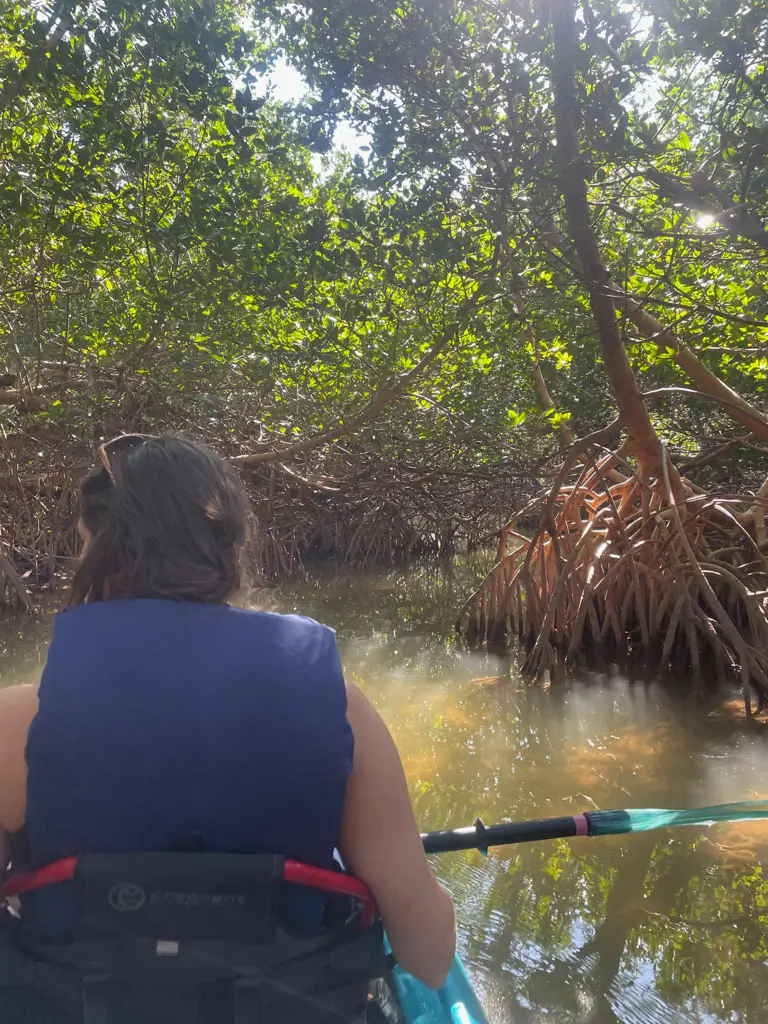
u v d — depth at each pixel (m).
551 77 4.64
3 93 6.02
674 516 6.23
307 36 5.27
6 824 1.17
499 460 10.53
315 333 7.33
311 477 11.73
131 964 1.12
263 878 1.11
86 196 6.31
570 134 4.79
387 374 7.70
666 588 6.46
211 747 1.11
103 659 1.14
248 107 5.67
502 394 8.29
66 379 8.32
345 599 9.82
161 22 5.41
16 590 8.08
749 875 3.17
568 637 6.86
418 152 5.14
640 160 4.81
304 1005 1.17
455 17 4.97
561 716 5.32
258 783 1.12
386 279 6.40
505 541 7.69
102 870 1.08
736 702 5.63
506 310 6.74
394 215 5.64
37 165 6.25
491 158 5.06
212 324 7.65
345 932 1.20
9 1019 1.16
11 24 5.69
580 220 5.07
